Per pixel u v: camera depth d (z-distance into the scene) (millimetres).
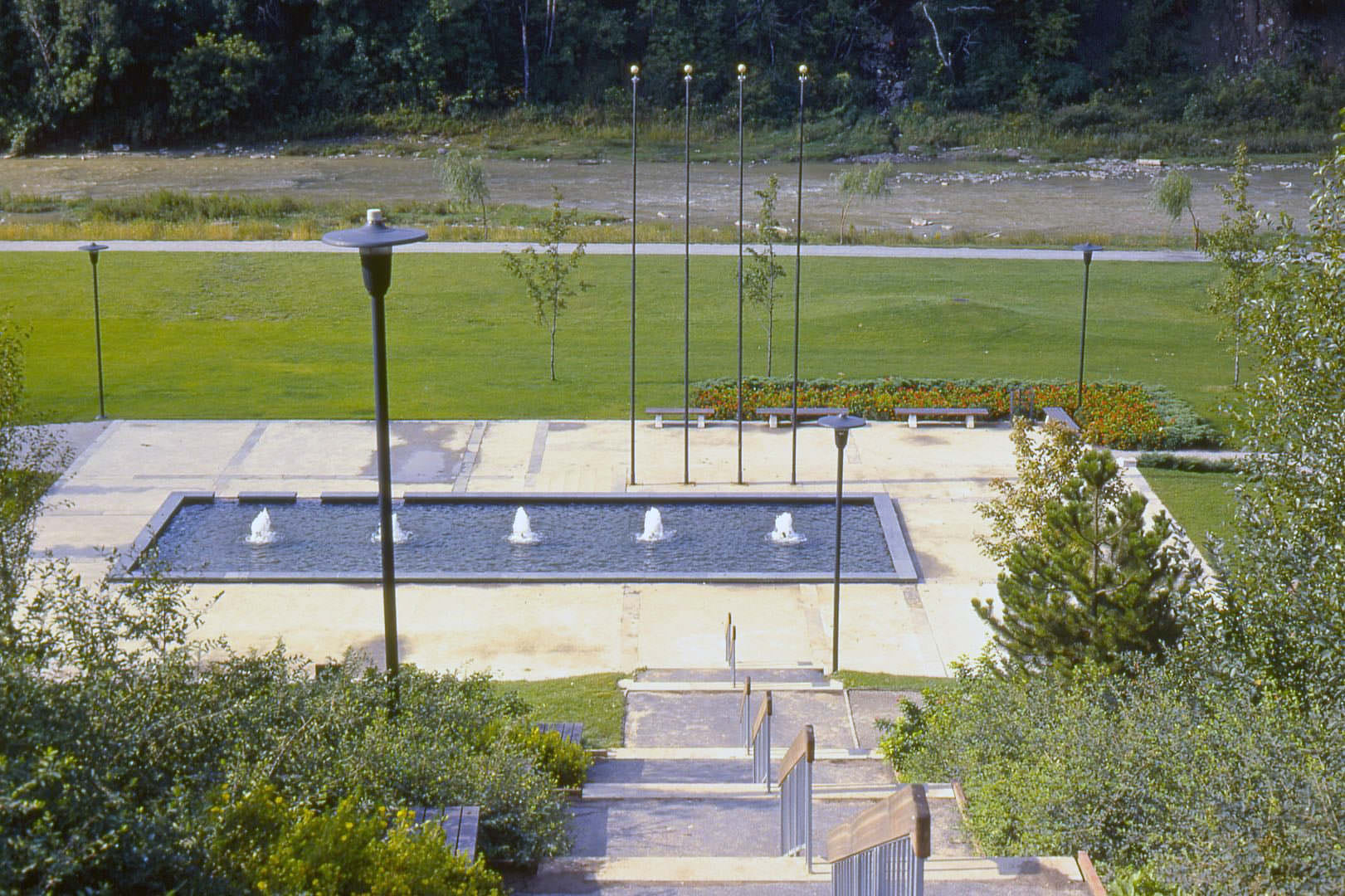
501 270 47188
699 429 31797
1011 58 97688
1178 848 8875
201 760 8859
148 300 42969
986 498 27438
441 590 23047
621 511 26766
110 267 46594
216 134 91188
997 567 24188
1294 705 10750
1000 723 12773
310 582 23188
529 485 27938
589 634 21547
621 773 14367
